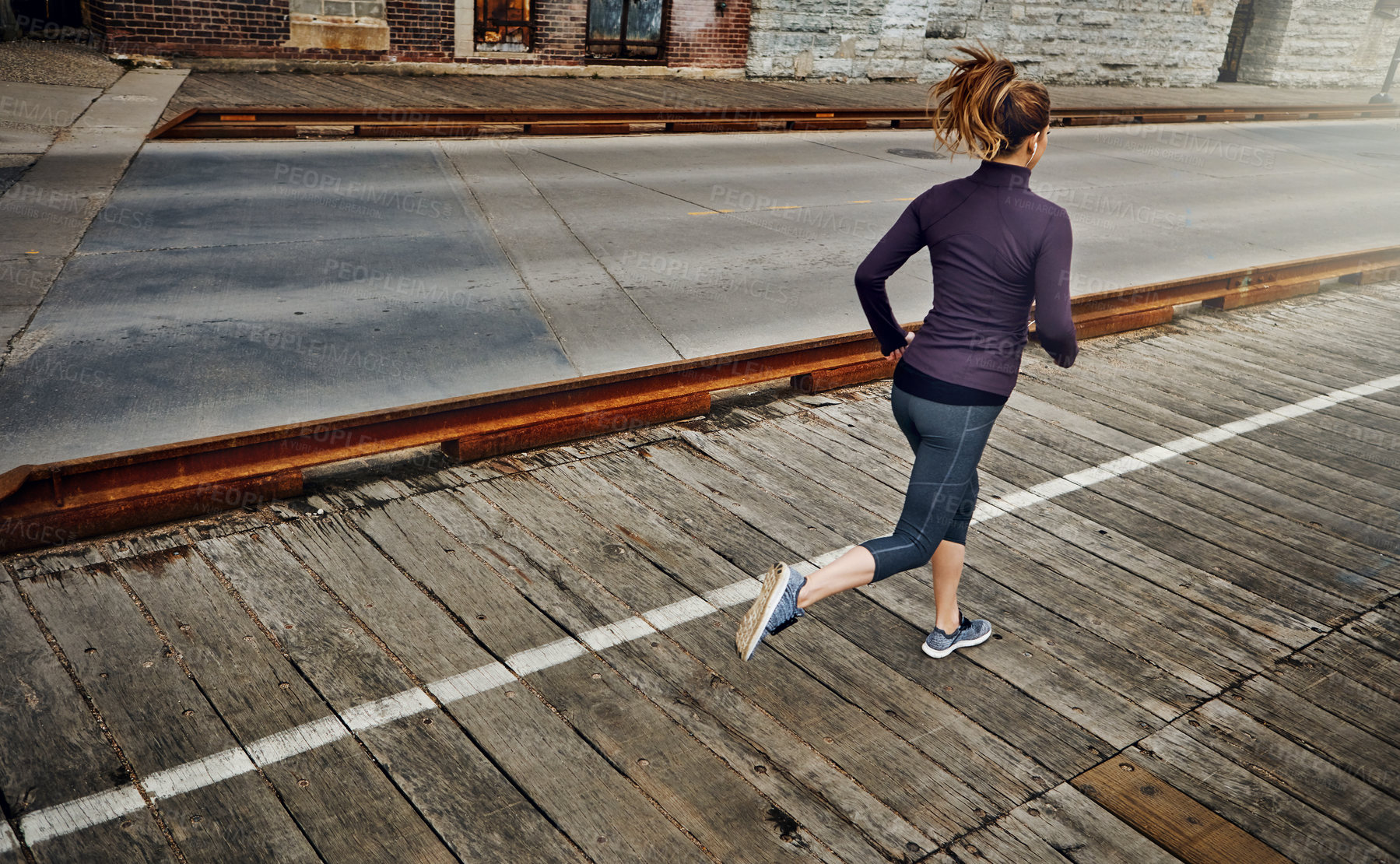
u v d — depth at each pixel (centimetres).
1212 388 654
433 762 288
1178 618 391
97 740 287
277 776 279
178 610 349
